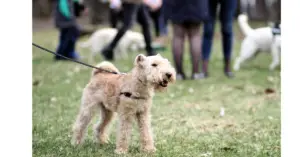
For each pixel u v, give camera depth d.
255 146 5.00
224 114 6.68
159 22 17.45
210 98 7.84
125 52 12.87
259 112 6.78
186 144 5.06
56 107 7.00
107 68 4.93
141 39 13.10
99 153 4.61
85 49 15.41
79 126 4.86
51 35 19.78
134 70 4.50
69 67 11.26
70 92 8.20
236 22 23.23
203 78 9.73
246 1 27.25
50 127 5.74
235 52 14.15
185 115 6.60
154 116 6.52
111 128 5.79
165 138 5.32
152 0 16.00
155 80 4.32
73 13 12.20
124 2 11.27
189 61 12.53
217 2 9.41
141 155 4.52
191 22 9.20
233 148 4.93
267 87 8.74
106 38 12.23
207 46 9.79
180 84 9.12
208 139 5.31
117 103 4.57
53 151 4.68
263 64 11.77
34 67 11.23
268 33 10.47
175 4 9.02
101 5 23.48
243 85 8.95
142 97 4.48
